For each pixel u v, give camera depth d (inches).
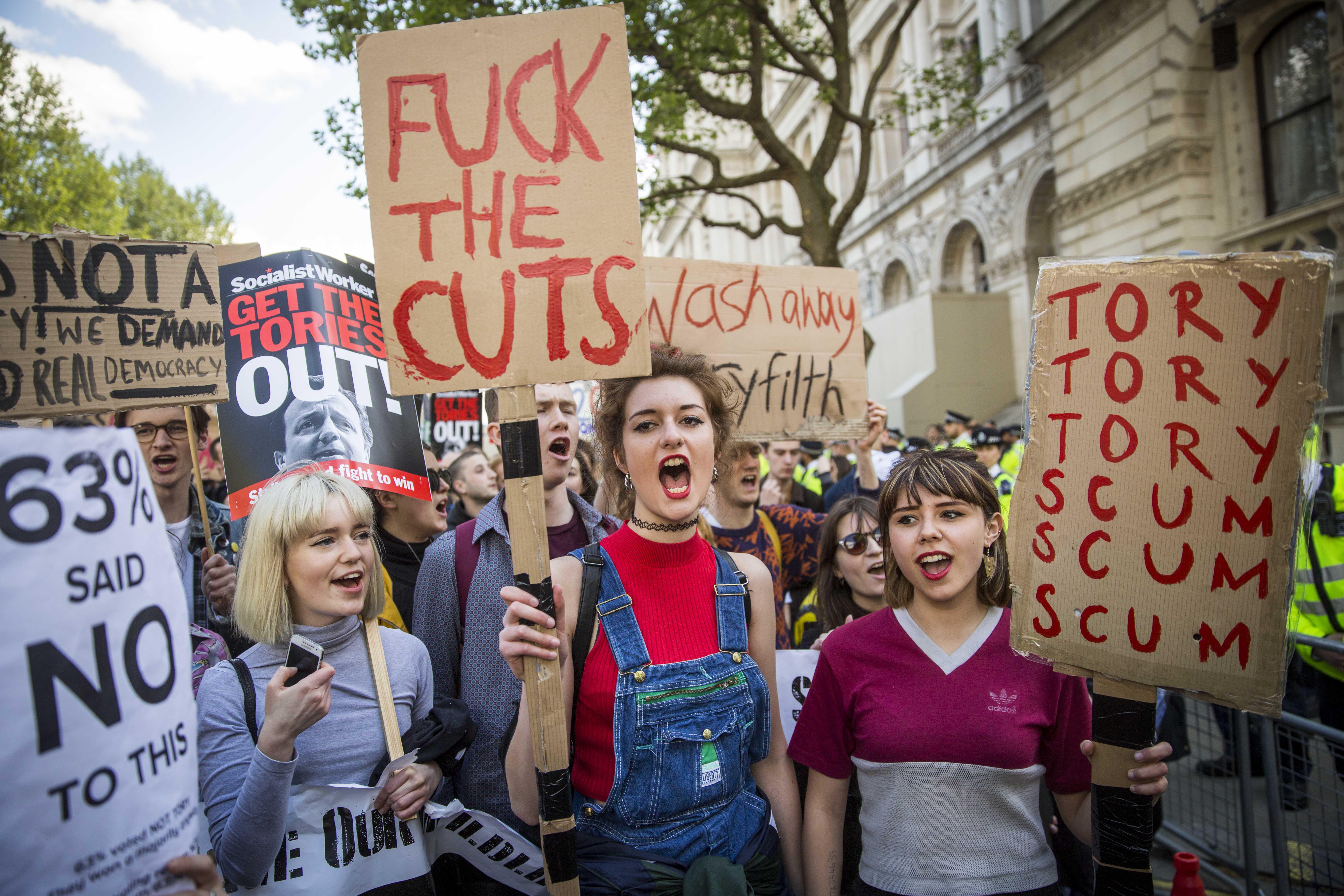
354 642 75.0
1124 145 474.9
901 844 67.6
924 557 69.6
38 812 36.4
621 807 62.6
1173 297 58.9
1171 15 434.9
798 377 126.8
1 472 37.1
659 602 66.6
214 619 96.6
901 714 68.4
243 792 61.2
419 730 72.6
